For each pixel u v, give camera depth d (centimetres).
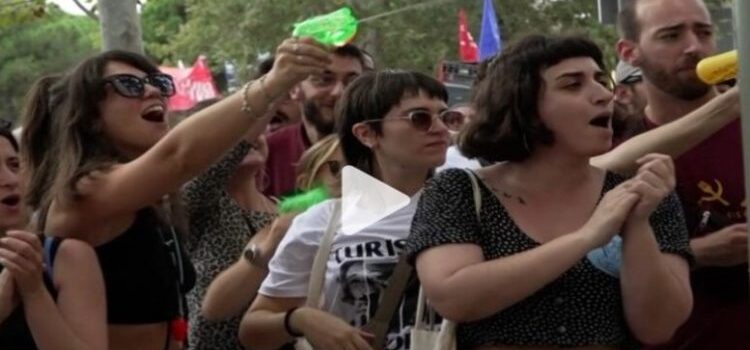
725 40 604
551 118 363
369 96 450
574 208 366
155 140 424
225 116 379
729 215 452
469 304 346
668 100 469
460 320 352
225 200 528
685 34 462
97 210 400
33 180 425
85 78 419
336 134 490
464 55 1355
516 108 366
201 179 515
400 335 421
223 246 524
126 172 392
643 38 468
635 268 347
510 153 369
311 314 429
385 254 434
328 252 440
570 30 394
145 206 399
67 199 403
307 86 596
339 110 462
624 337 364
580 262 357
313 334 426
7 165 446
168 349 428
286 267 450
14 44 2739
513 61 369
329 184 469
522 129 366
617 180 378
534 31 403
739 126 452
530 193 368
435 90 450
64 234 409
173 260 432
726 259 432
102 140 419
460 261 354
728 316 451
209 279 520
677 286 354
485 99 373
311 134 602
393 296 423
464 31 1364
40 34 2733
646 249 346
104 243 410
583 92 362
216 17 2798
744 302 450
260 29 2717
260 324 444
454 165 502
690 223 454
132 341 415
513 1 2658
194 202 519
